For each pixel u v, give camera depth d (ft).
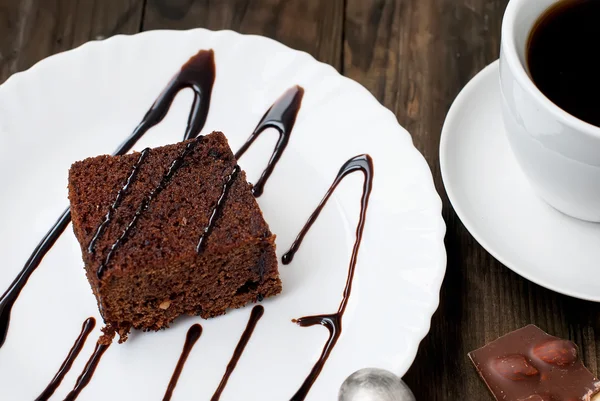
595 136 1.35
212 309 1.52
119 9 1.88
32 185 1.63
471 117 1.64
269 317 1.51
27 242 1.58
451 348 1.53
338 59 1.84
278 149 1.68
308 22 1.88
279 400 1.44
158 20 1.88
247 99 1.72
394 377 1.40
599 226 1.54
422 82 1.81
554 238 1.52
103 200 1.51
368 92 1.69
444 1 1.91
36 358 1.47
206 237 1.47
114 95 1.71
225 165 1.55
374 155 1.65
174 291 1.48
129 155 1.57
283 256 1.57
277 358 1.47
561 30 1.49
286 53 1.74
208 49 1.75
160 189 1.52
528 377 1.44
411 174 1.61
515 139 1.49
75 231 1.56
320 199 1.63
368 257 1.56
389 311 1.49
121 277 1.44
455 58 1.84
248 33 1.87
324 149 1.67
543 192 1.53
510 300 1.57
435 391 1.49
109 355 1.48
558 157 1.43
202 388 1.45
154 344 1.49
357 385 1.38
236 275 1.50
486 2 1.91
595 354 1.52
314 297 1.53
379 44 1.86
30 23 1.86
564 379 1.44
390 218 1.58
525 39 1.47
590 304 1.56
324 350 1.48
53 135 1.67
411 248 1.54
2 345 1.48
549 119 1.38
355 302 1.52
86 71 1.72
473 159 1.60
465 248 1.61
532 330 1.49
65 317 1.51
